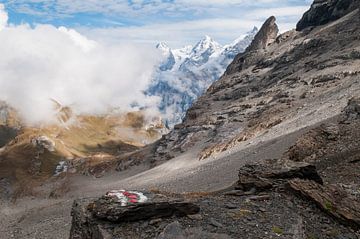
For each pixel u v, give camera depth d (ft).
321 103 304.91
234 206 72.02
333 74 393.29
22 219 418.10
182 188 231.50
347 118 153.79
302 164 85.25
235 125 445.78
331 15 597.93
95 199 76.33
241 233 62.03
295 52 545.03
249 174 85.46
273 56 595.06
